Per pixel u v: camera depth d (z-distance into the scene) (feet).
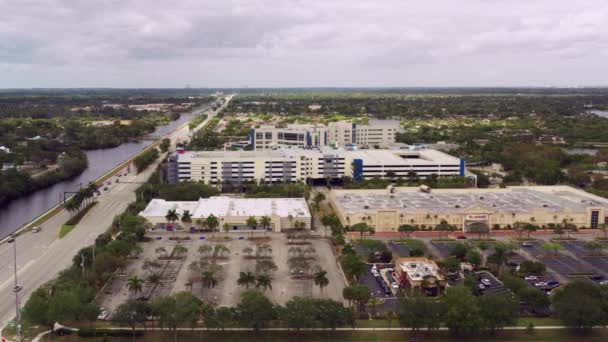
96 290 603.67
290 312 494.18
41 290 540.11
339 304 510.58
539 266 654.12
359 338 501.56
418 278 599.98
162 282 633.61
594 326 510.17
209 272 602.03
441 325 528.22
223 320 490.90
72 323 524.11
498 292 604.49
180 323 499.92
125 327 517.14
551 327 524.52
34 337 497.46
